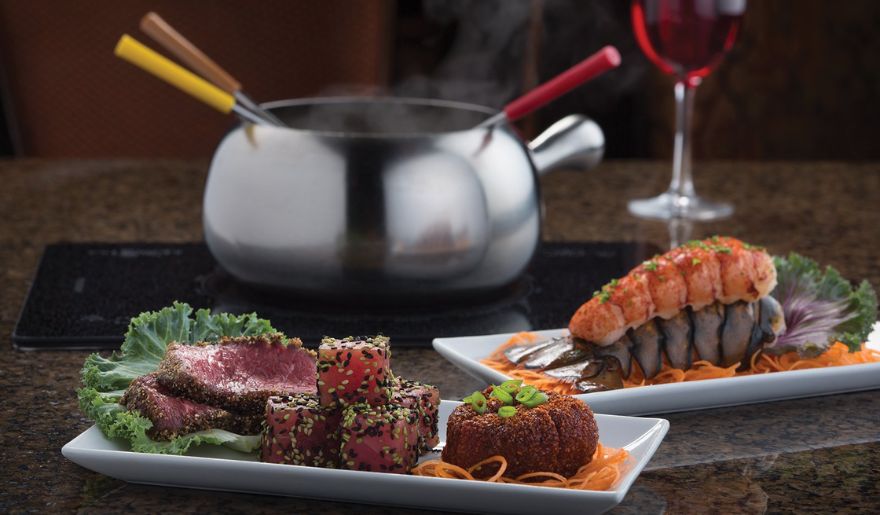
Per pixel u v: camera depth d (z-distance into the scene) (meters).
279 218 1.17
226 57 2.31
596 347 0.98
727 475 0.80
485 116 1.33
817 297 1.07
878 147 3.46
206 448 0.83
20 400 0.96
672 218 1.68
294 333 1.13
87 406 0.83
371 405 0.78
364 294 1.18
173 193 1.83
